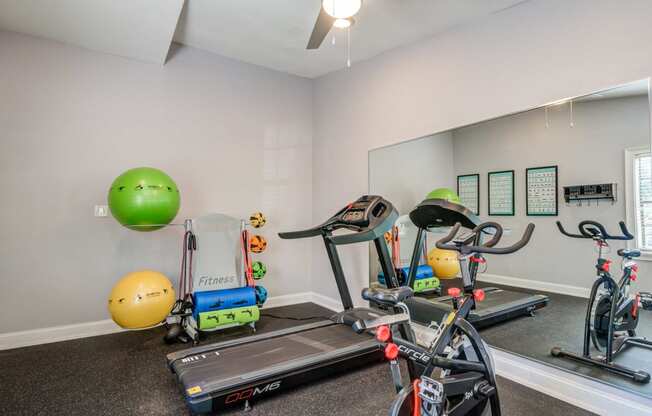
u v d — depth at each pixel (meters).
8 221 3.12
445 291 3.00
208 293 3.29
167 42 3.33
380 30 3.19
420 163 3.29
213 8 3.00
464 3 2.69
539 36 2.49
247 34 3.51
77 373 2.60
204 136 4.05
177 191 3.29
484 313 2.73
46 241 3.26
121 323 2.93
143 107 3.72
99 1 2.70
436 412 1.45
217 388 2.00
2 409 2.14
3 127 3.11
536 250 2.53
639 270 2.08
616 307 2.15
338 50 3.71
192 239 3.53
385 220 2.51
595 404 2.14
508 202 2.68
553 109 2.43
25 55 3.20
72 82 3.38
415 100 3.36
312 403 2.21
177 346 3.13
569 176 2.37
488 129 2.78
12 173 3.14
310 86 4.80
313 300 4.69
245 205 4.31
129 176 3.06
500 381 2.52
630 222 2.12
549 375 2.36
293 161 4.67
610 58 2.17
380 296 1.46
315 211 4.71
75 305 3.36
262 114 4.43
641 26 2.05
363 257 3.87
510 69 2.65
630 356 2.07
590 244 2.29
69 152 3.37
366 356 2.62
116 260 3.55
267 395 2.28
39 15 2.88
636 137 2.08
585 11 2.27
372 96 3.85
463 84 2.96
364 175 3.93
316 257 4.65
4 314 3.09
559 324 2.38
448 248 1.81
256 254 4.38
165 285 3.09
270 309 4.35
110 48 3.45
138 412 2.11
